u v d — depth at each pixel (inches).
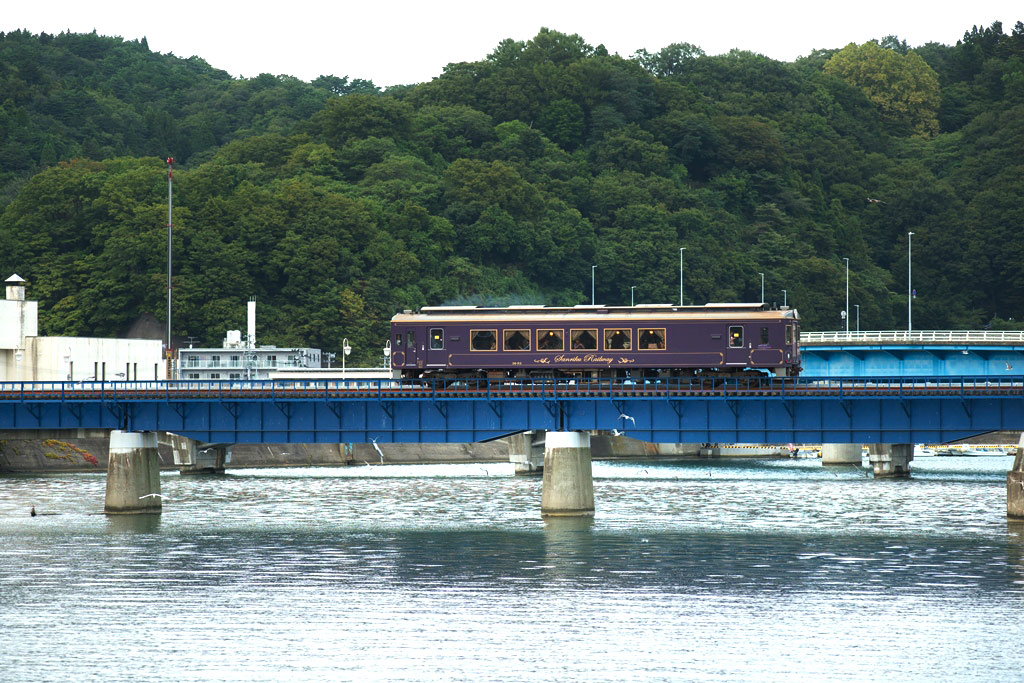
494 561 7367.1
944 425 7790.4
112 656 5511.8
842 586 6658.5
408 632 5851.4
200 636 5802.2
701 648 5580.7
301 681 5201.8
